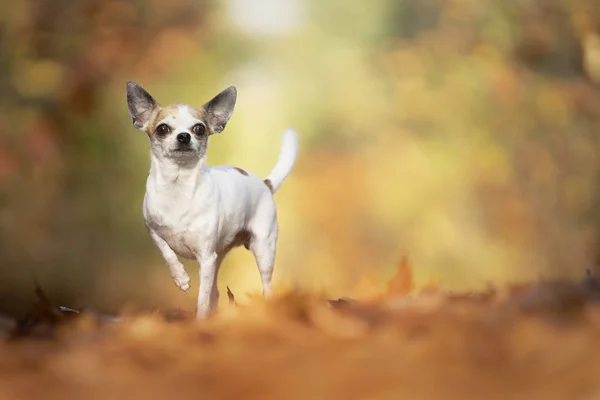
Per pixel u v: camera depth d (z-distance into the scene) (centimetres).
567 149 1681
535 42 1698
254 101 1881
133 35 1677
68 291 1494
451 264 1686
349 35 1922
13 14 1568
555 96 1669
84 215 1579
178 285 700
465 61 1780
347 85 1900
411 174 1780
